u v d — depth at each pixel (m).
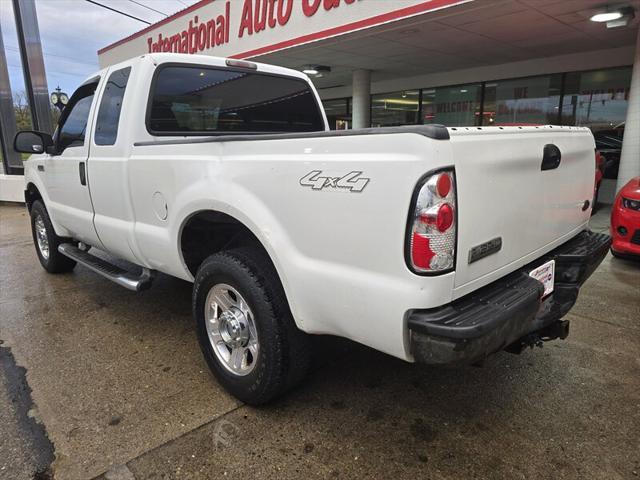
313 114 4.34
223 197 2.38
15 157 12.86
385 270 1.81
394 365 3.02
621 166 7.87
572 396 2.65
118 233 3.33
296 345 2.38
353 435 2.34
